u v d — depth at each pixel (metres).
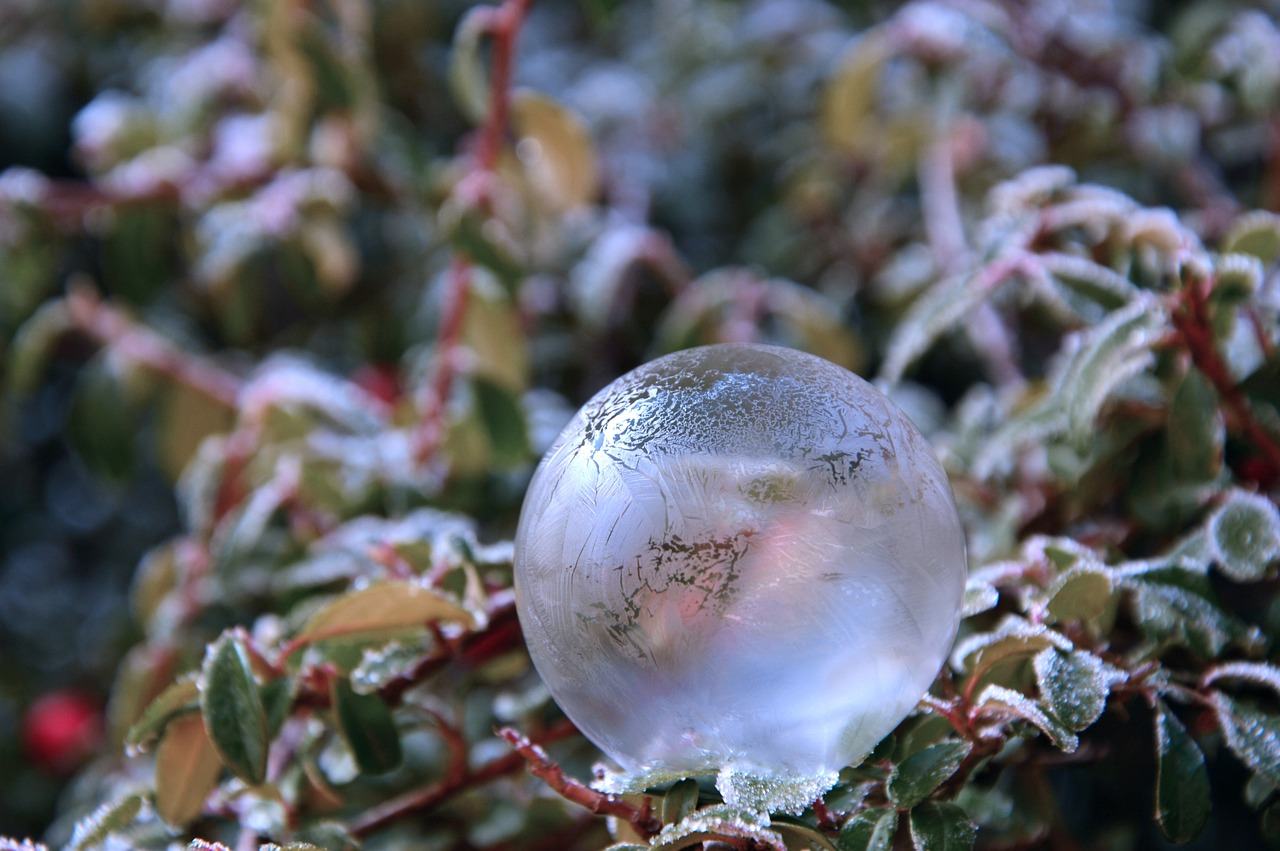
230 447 0.42
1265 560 0.33
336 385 0.43
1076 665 0.31
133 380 0.45
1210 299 0.34
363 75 0.45
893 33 0.45
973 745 0.31
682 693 0.29
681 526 0.29
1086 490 0.36
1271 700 0.33
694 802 0.30
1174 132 0.45
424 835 0.36
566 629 0.30
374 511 0.40
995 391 0.47
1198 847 0.43
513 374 0.43
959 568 0.30
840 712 0.29
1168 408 0.35
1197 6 0.47
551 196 0.45
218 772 0.33
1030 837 0.34
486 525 0.41
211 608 0.42
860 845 0.29
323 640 0.33
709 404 0.30
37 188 0.46
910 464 0.30
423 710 0.34
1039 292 0.39
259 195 0.48
